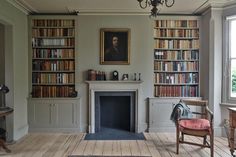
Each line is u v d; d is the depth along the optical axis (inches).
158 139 194.4
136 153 160.1
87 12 213.5
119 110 229.9
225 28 196.4
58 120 215.0
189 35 217.3
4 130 171.5
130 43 216.8
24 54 210.2
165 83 218.7
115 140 191.8
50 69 217.2
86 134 209.6
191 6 199.0
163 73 219.5
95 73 214.7
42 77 217.3
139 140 191.8
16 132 191.8
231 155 153.9
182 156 154.6
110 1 186.9
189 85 219.5
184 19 216.8
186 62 218.7
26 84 214.1
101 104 229.3
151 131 216.4
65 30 217.0
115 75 215.6
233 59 195.3
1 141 162.2
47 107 214.7
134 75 217.8
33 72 217.6
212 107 200.4
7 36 186.1
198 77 218.1
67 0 184.5
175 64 218.5
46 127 215.0
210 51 200.7
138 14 215.9
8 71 186.4
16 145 177.8
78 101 214.8
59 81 217.3
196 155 156.6
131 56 217.8
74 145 178.1
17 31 195.3
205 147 158.4
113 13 215.2
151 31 216.5
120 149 168.7
